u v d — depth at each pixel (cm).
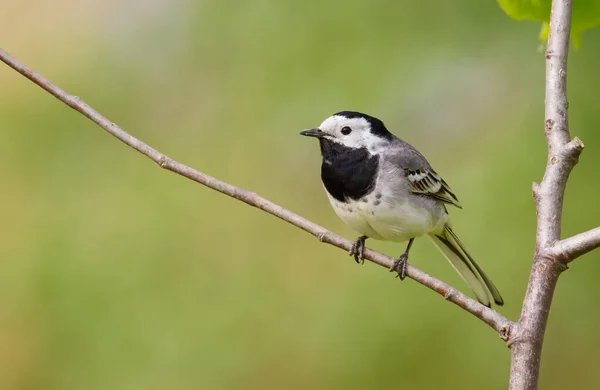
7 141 1362
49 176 1346
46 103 1386
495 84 1280
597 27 1220
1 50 705
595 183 1176
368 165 848
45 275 1266
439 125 1284
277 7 1345
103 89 1399
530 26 1273
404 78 1284
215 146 1353
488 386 1170
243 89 1350
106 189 1332
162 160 674
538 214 537
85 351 1240
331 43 1310
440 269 1188
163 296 1252
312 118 1302
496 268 1158
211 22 1382
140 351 1230
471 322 1180
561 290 1197
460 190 1214
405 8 1308
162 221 1299
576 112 1197
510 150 1205
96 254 1270
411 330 1194
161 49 1412
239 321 1252
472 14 1294
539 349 506
